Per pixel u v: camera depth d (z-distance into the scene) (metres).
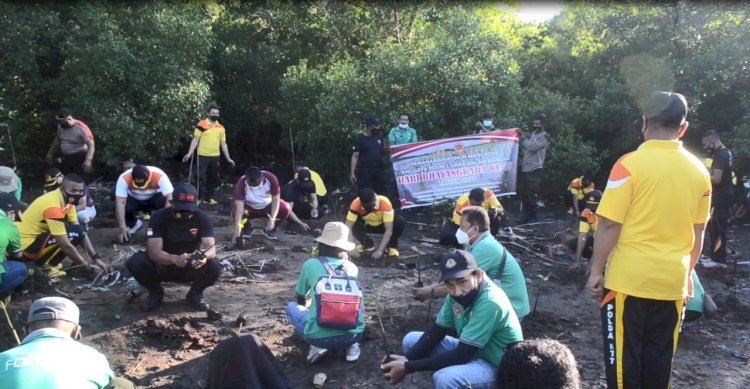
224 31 19.45
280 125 18.69
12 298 6.70
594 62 16.69
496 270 5.49
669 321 3.79
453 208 12.20
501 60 14.63
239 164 19.53
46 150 15.74
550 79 17.52
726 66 14.28
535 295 7.77
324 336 5.45
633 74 15.33
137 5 15.81
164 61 15.47
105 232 9.84
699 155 15.09
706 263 9.21
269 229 9.68
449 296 4.57
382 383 5.43
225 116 18.95
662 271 3.67
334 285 5.40
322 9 18.81
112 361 5.66
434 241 10.47
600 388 5.45
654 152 3.73
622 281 3.75
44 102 15.48
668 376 3.82
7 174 7.70
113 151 14.84
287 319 6.40
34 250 7.11
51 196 7.09
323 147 15.39
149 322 6.28
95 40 14.98
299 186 11.11
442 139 12.70
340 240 5.55
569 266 9.04
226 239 9.59
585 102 16.20
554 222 12.28
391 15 17.81
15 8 14.55
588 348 6.26
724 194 8.91
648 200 3.68
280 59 19.00
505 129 13.98
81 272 7.68
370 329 6.30
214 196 14.20
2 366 3.42
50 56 15.48
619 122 15.38
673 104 3.71
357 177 12.95
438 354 4.33
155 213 6.52
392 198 13.62
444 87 14.22
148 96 15.15
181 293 7.26
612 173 3.82
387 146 12.84
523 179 13.40
